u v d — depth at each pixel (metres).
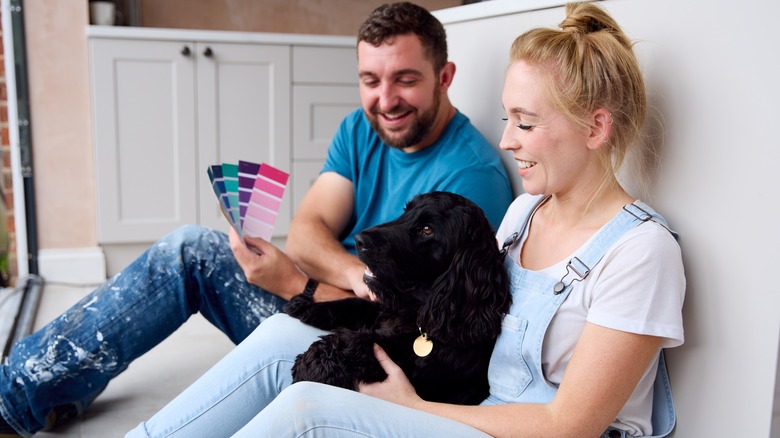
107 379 1.72
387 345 1.29
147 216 3.44
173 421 1.33
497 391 1.23
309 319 1.44
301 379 1.26
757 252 1.06
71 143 3.32
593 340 1.08
